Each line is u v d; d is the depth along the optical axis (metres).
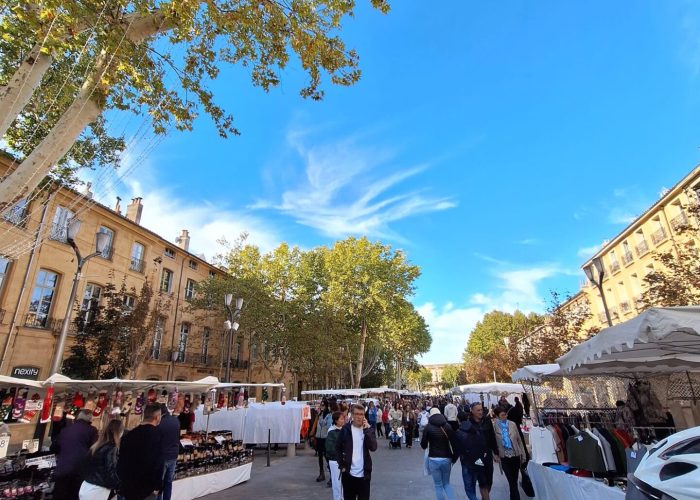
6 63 8.69
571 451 5.74
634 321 4.28
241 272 29.28
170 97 7.59
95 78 6.48
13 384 7.03
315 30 7.30
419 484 9.12
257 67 7.99
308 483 9.55
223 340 31.97
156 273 26.09
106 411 8.30
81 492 4.58
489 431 6.79
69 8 5.43
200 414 14.18
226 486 8.95
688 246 15.65
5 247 8.06
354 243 38.62
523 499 7.52
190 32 7.05
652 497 3.11
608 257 29.56
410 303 42.41
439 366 158.12
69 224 10.52
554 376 9.59
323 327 29.22
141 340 17.50
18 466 6.05
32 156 6.09
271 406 14.55
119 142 11.05
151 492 4.68
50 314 18.81
